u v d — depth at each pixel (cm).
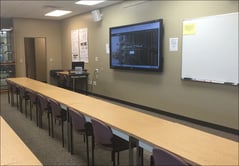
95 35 807
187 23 482
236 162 160
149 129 228
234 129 418
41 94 443
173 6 512
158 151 177
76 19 916
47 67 1037
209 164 158
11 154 182
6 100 762
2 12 824
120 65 680
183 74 500
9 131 234
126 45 648
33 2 664
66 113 375
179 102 518
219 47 429
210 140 200
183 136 209
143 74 610
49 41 1030
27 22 977
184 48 494
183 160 162
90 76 854
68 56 1002
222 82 427
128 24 650
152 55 565
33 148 379
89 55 853
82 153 358
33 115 574
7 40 917
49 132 438
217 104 443
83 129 301
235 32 402
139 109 622
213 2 435
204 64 457
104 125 246
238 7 397
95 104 344
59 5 710
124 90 688
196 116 484
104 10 747
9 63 909
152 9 567
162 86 557
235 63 405
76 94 434
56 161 333
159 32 540
